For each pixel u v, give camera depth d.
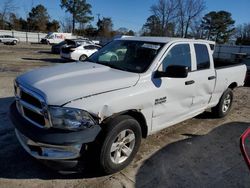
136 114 3.61
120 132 3.30
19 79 3.56
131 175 3.49
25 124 3.11
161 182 3.39
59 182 3.23
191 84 4.45
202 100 4.99
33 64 14.66
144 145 4.39
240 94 9.09
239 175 3.70
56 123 2.89
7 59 16.56
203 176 3.61
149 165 3.77
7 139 4.22
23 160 3.63
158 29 55.94
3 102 6.25
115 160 3.38
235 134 5.17
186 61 4.44
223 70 5.50
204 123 5.70
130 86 3.43
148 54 4.00
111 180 3.34
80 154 3.03
